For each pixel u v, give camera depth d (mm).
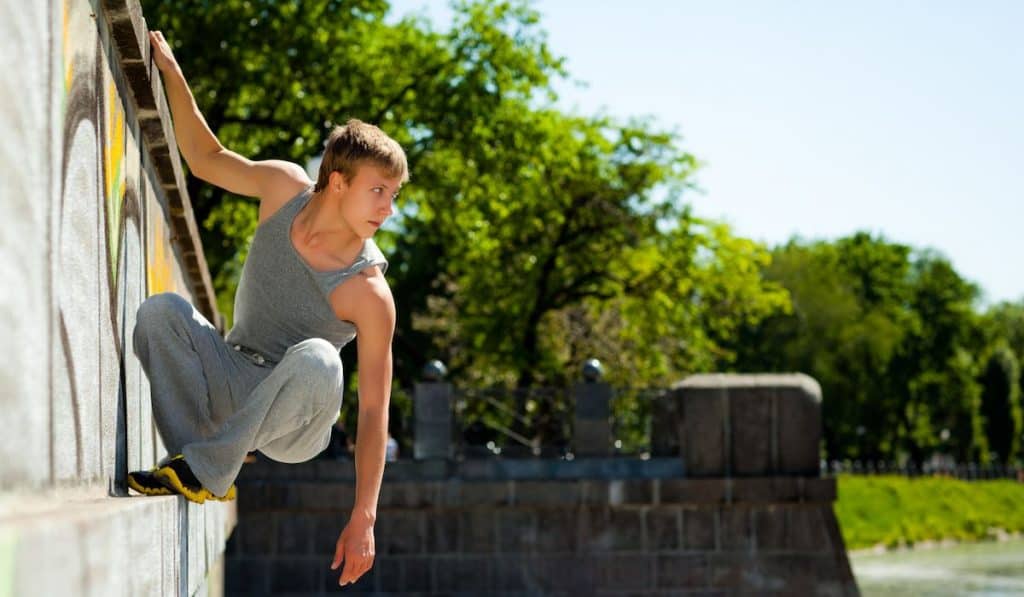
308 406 4133
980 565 37812
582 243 38375
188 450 4133
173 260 7387
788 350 85688
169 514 3553
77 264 3242
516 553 18859
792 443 19016
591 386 19844
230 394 4379
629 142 38562
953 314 100875
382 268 4395
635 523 18906
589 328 39812
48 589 1854
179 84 4621
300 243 4277
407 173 4297
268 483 18688
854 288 99188
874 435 90375
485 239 30516
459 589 18766
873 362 87062
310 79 26516
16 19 2139
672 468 19297
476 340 38375
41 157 2373
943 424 101625
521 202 29281
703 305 41312
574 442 19734
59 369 2803
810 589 18797
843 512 57312
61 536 1934
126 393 4332
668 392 20156
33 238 2283
